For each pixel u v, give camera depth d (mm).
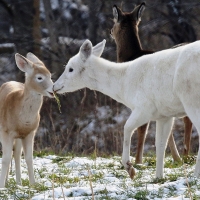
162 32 70250
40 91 30422
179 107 29266
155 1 72438
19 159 31219
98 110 60344
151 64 29734
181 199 25078
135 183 28516
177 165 34562
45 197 27141
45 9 72688
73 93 63594
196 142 55656
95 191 27391
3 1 74938
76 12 76750
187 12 71062
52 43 71500
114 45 70188
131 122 29875
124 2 73938
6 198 27484
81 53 31797
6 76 73938
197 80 28109
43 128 58969
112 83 31281
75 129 59625
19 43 72750
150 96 29656
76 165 35531
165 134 30234
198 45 28438
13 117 30125
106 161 36750
